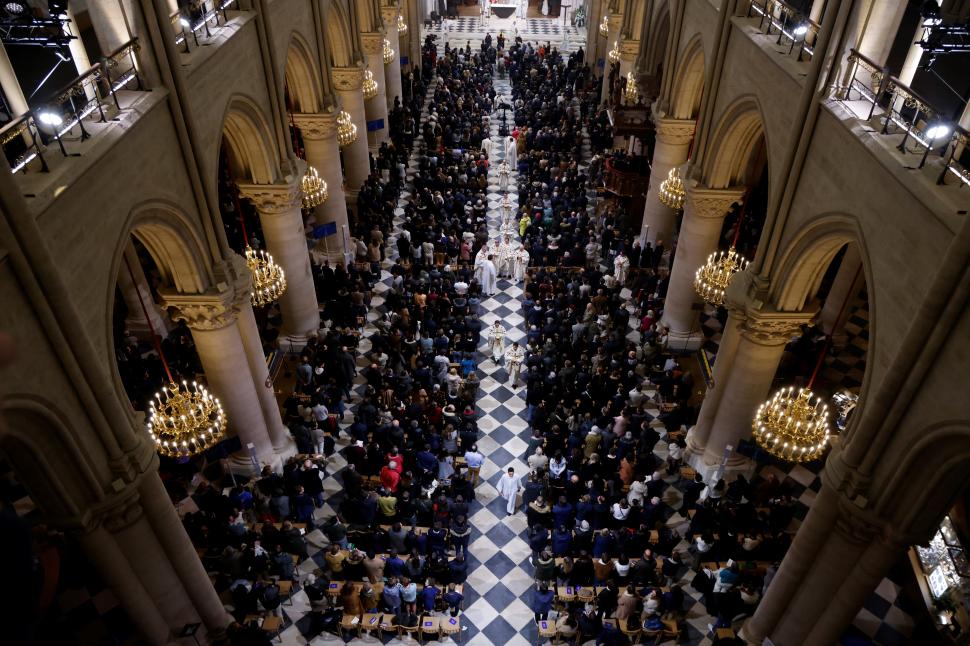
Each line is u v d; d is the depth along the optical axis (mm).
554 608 12930
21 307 7258
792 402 11266
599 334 18172
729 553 13055
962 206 7527
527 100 32969
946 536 11867
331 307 19000
